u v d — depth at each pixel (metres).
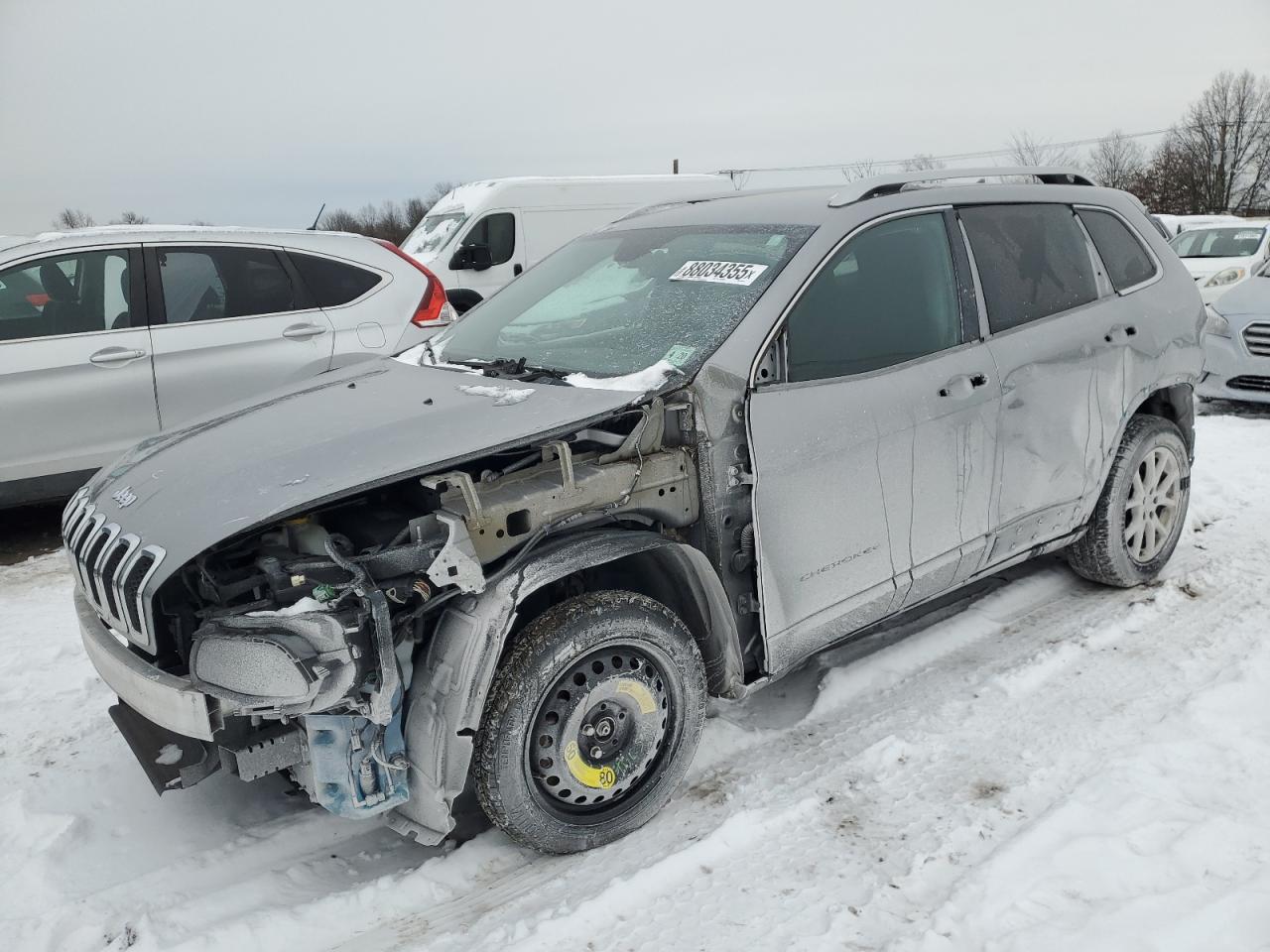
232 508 2.50
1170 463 4.59
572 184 13.26
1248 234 14.66
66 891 2.73
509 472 2.77
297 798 3.21
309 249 6.59
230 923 2.54
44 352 5.69
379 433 2.81
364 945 2.51
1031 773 3.12
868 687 3.79
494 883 2.75
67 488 5.85
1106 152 65.25
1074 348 3.97
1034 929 2.36
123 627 2.55
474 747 2.64
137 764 3.38
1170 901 2.41
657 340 3.21
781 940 2.44
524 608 3.03
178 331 6.05
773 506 3.06
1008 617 4.37
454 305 12.48
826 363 3.24
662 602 3.14
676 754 2.96
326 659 2.31
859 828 2.90
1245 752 3.09
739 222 3.70
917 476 3.44
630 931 2.50
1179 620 4.23
